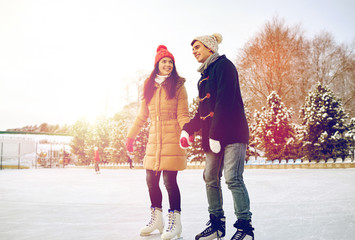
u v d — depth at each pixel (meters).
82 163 38.19
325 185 6.62
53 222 3.28
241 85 28.39
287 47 27.12
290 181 7.98
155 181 2.85
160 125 2.87
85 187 7.84
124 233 2.74
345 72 28.91
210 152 2.47
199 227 2.94
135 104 36.62
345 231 2.52
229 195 5.45
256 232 2.60
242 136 2.30
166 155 2.75
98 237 2.57
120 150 29.41
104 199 5.33
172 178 2.73
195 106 20.36
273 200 4.61
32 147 42.72
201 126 2.58
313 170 13.84
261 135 18.73
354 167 14.80
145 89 3.01
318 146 16.64
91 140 35.16
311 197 4.80
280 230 2.63
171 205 2.65
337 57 29.03
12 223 3.23
